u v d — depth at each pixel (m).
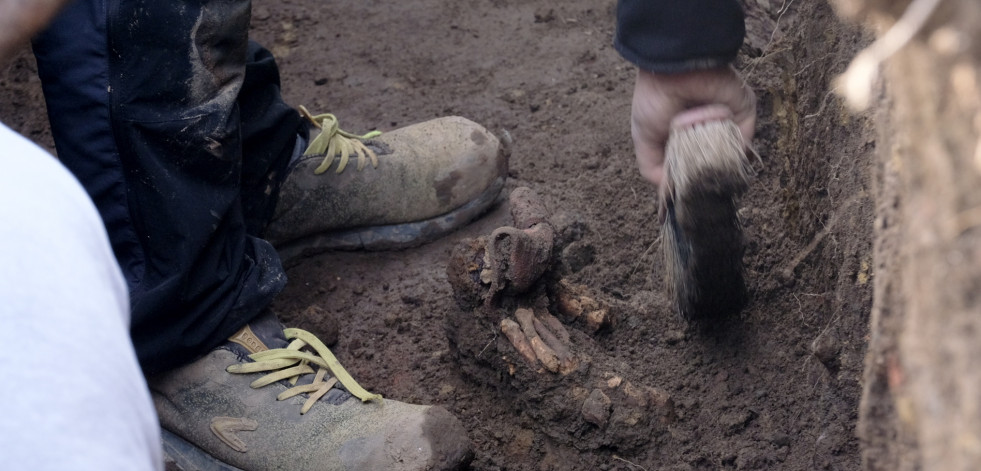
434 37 3.04
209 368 1.69
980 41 0.56
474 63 2.90
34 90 2.88
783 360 1.79
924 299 0.63
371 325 2.04
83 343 0.55
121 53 1.53
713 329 1.84
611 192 2.32
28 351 0.52
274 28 3.14
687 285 1.69
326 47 3.03
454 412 1.80
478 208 2.28
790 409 1.71
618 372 1.75
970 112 0.58
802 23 2.06
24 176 0.60
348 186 2.13
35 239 0.56
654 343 1.87
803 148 1.96
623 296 2.01
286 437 1.62
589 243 2.12
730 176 1.40
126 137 1.56
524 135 2.58
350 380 1.71
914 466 0.79
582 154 2.48
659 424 1.65
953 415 0.59
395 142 2.23
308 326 1.96
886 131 0.83
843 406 1.60
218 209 1.66
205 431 1.65
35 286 0.55
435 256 2.22
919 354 0.63
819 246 1.83
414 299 2.08
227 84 1.69
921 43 0.60
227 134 1.66
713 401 1.74
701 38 1.30
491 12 3.16
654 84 1.40
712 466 1.63
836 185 1.73
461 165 2.21
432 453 1.55
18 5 0.61
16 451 0.49
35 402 0.51
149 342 1.61
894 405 0.86
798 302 1.87
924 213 0.62
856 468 1.55
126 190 1.59
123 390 0.57
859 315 1.56
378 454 1.56
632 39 1.35
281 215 2.12
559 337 1.76
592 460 1.65
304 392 1.69
